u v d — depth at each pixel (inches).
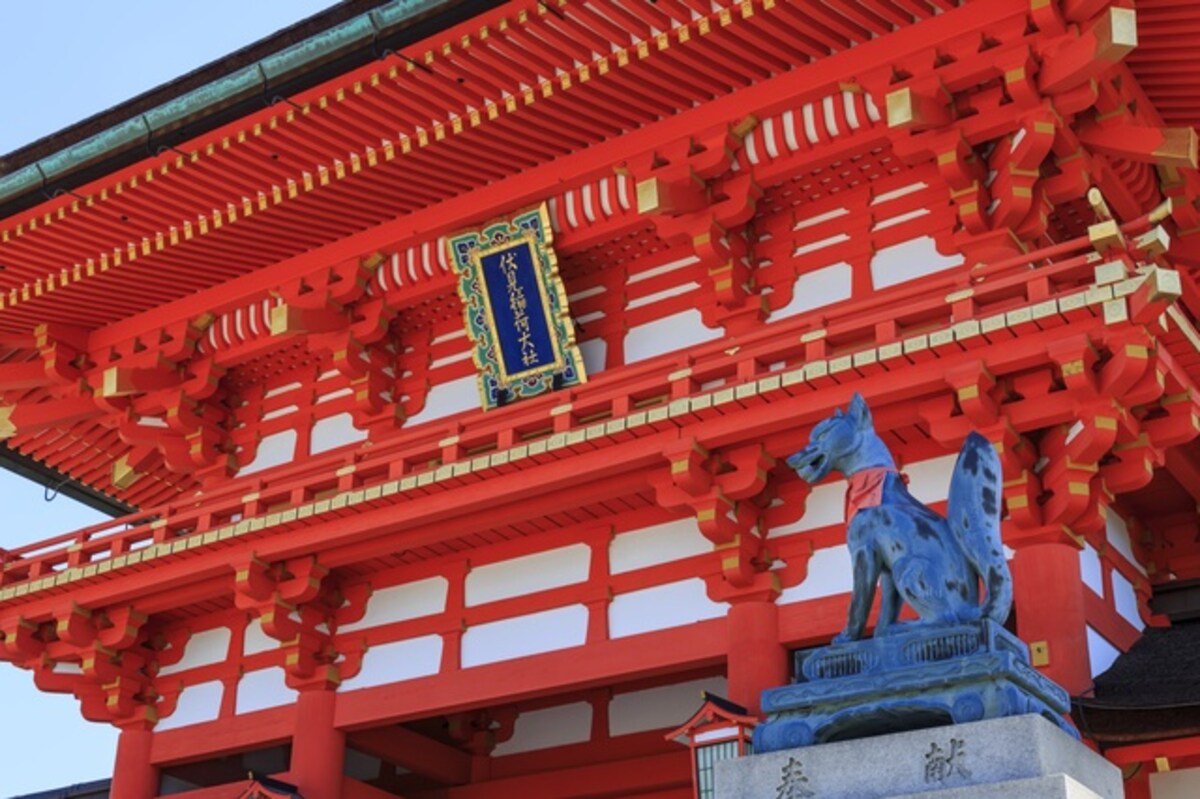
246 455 865.5
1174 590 695.1
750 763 482.0
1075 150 655.1
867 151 693.3
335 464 773.3
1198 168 701.9
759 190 714.2
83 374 890.7
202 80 732.0
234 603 804.0
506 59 700.7
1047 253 609.0
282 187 777.6
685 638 674.2
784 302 715.4
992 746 447.8
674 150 715.4
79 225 808.9
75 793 871.7
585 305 771.4
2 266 844.0
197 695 814.5
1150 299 557.0
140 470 933.2
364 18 689.0
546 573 724.7
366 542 742.5
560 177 745.0
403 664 752.3
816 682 485.1
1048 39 634.2
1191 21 639.8
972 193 658.2
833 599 647.1
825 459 506.9
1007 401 605.6
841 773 466.3
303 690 768.9
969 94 660.1
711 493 650.8
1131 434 594.6
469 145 742.5
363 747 786.2
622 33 683.4
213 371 862.5
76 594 807.1
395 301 808.9
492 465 682.2
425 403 814.5
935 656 472.4
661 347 745.0
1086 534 618.2
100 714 828.6
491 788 826.2
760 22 661.9
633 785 791.1
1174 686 582.2
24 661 838.5
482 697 720.3
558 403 704.4
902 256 691.4
